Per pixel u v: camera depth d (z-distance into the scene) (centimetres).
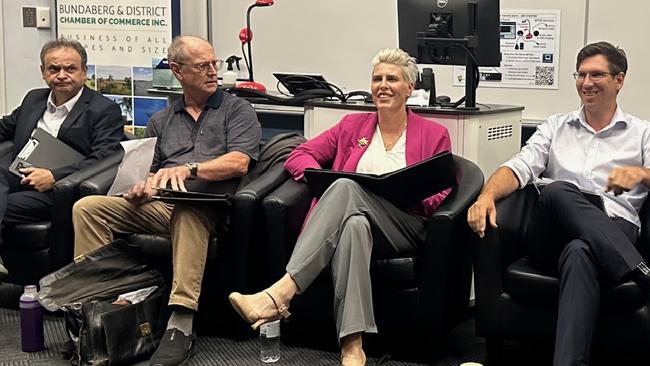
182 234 297
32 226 330
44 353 304
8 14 511
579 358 249
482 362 295
